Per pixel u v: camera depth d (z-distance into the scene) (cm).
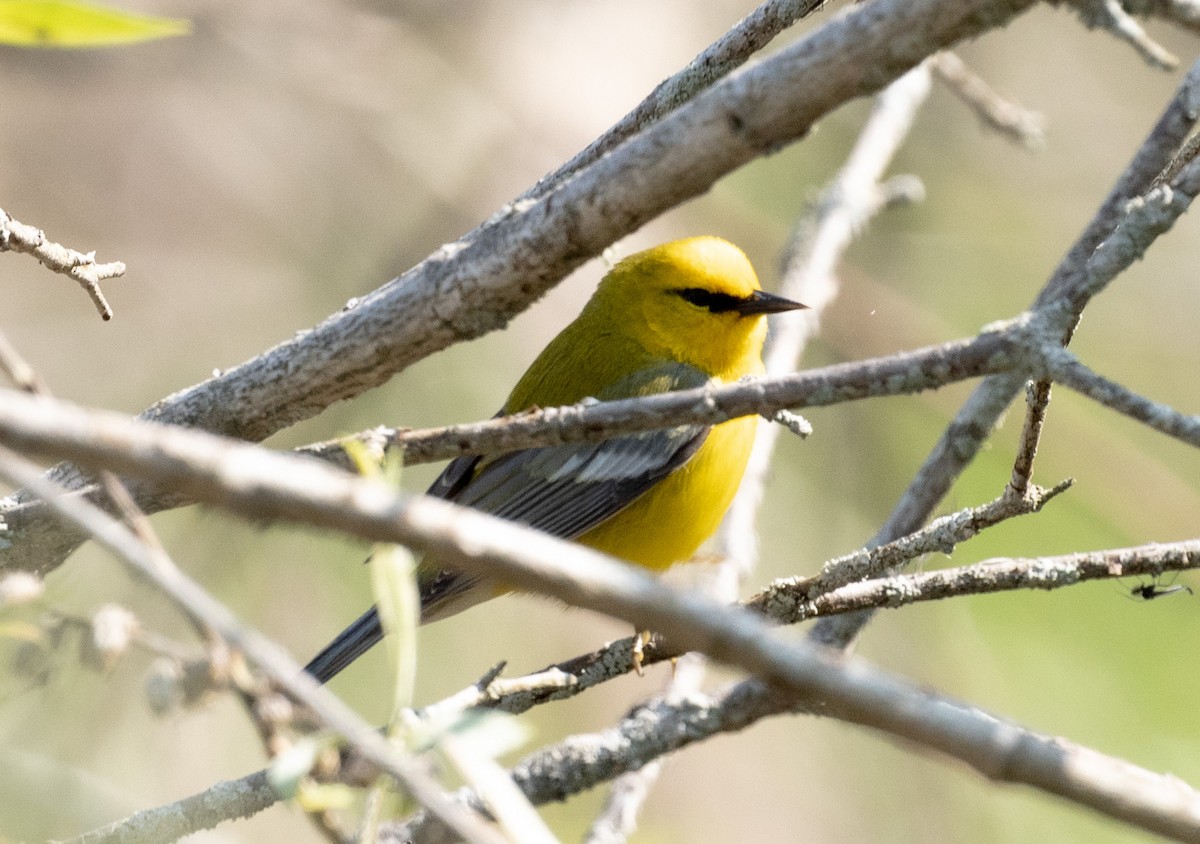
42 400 386
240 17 1536
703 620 333
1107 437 1385
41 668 598
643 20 1644
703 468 931
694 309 989
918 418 1473
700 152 455
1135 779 358
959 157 1573
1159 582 662
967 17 413
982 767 340
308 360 566
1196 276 1527
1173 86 1599
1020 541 1324
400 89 1553
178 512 1248
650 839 1212
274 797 560
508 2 1612
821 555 1405
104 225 1459
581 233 494
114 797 732
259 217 1503
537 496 951
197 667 558
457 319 537
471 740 409
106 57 1486
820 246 1109
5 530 583
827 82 430
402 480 1371
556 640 1359
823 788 1368
